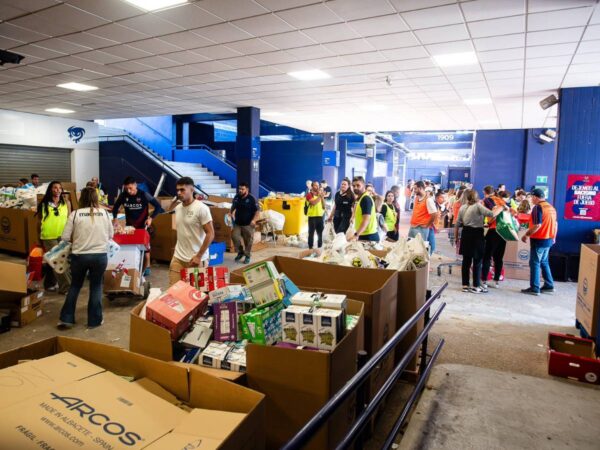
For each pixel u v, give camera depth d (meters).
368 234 5.55
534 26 4.46
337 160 17.11
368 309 2.33
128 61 6.47
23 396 1.15
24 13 4.61
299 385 1.64
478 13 4.20
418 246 3.44
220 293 2.20
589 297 3.82
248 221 7.53
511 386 3.02
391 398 2.86
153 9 4.42
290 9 4.29
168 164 15.05
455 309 5.09
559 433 2.45
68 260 4.21
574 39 4.80
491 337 4.16
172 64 6.58
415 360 3.10
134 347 1.92
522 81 6.82
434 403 2.77
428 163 31.64
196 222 3.67
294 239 10.11
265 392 1.69
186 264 3.70
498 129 14.22
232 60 6.23
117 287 4.91
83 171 14.98
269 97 9.10
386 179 24.38
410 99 8.83
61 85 8.46
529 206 8.82
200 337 1.96
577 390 2.98
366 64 6.20
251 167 10.59
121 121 18.69
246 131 10.55
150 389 1.40
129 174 15.20
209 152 16.77
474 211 5.80
